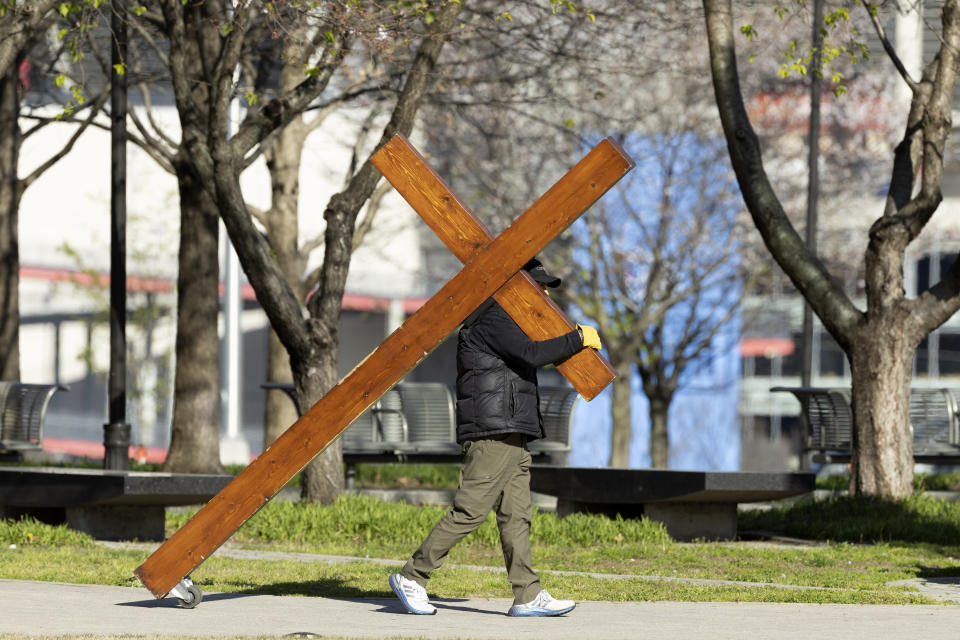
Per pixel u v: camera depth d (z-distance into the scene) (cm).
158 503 2942
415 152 1673
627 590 2077
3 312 5084
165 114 9744
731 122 3578
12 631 1477
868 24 6306
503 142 6631
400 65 3975
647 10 4541
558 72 4962
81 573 2175
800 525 3241
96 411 14562
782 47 6494
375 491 4075
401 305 12306
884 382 3425
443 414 4075
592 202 1616
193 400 4328
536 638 1487
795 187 7106
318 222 11462
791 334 11281
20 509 2995
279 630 1529
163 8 3291
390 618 1677
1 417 4234
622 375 6600
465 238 1656
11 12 3139
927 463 4147
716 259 6819
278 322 3300
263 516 3006
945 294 3422
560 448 3978
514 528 1738
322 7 3212
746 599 1977
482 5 4316
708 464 7431
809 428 4069
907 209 3444
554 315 1656
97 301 10294
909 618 1733
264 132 3272
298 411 3384
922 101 3556
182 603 1734
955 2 3381
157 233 10106
